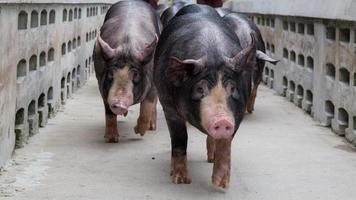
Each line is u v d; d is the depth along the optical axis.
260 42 7.87
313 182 5.33
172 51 5.01
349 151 6.48
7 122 5.65
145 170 5.70
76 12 9.91
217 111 4.18
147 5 7.85
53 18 7.98
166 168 5.78
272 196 4.95
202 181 5.35
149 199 4.82
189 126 7.86
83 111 8.54
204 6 5.79
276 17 10.84
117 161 6.01
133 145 6.74
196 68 4.38
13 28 5.73
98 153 6.30
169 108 5.07
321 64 8.00
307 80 8.77
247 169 5.73
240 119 4.64
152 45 6.08
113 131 6.81
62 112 8.41
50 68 7.77
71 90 9.71
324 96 7.86
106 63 6.05
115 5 7.81
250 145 6.73
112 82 5.95
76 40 10.05
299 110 9.05
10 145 5.82
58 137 6.93
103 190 5.03
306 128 7.73
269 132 7.45
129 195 4.92
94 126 7.61
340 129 7.26
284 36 10.30
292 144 6.79
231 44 4.89
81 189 5.04
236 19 7.62
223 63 4.41
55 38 8.05
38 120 7.20
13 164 5.71
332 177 5.49
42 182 5.19
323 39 7.92
